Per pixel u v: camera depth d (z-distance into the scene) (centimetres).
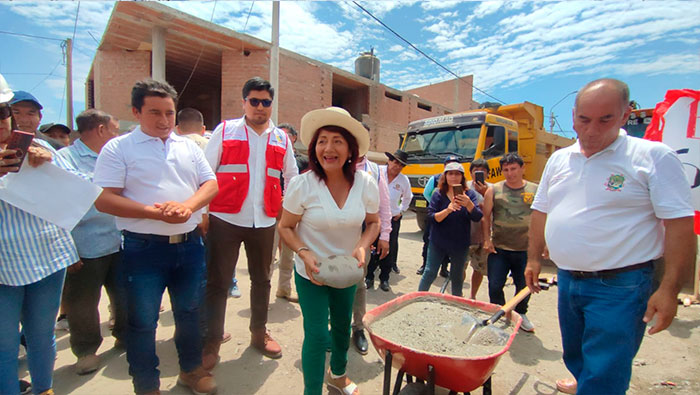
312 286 229
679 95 390
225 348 320
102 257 284
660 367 314
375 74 1378
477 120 820
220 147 285
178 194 231
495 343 221
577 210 208
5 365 201
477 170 445
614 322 191
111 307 347
